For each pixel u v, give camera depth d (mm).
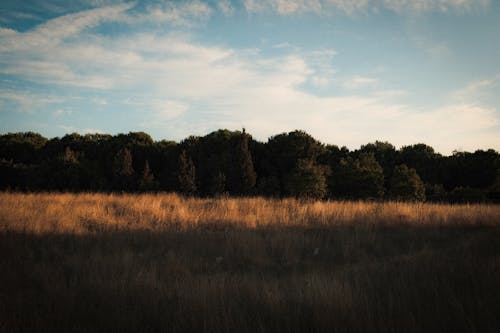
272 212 11414
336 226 10047
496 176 46938
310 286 4492
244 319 3602
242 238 7926
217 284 4711
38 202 11414
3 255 6289
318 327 3541
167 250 7340
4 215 8766
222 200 13359
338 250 7750
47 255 6473
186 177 39656
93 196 14031
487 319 3520
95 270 5406
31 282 5070
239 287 4637
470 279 4664
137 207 11219
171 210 11422
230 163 42906
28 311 3906
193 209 11523
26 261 6031
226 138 52219
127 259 6113
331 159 52594
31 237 7512
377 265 6039
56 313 3877
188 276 5492
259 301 4152
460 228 10305
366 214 11500
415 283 4633
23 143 53062
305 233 9188
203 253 7242
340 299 3980
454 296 3969
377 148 60156
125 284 4723
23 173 41125
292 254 7312
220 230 9258
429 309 3854
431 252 6754
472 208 13320
